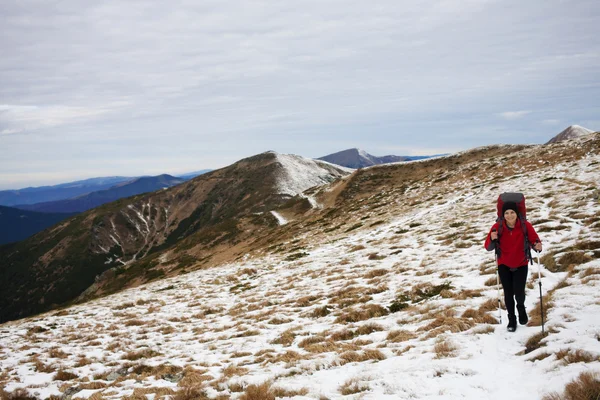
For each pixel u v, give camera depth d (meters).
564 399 4.70
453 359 6.88
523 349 6.84
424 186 70.44
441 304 11.66
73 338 19.30
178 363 11.99
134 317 23.53
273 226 108.44
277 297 20.92
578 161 46.53
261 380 8.11
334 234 50.47
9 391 11.10
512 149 101.56
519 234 7.66
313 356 9.48
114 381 11.27
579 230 16.88
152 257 141.50
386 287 16.42
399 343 9.02
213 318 19.67
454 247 21.61
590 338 6.23
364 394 6.03
